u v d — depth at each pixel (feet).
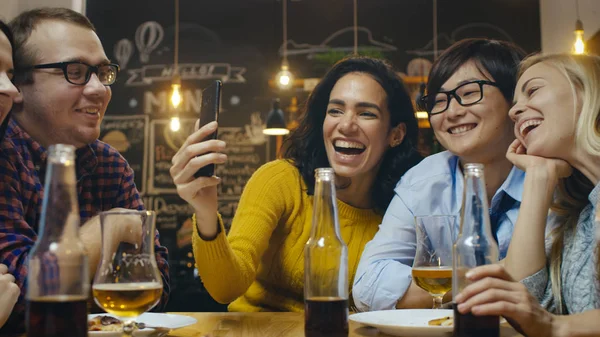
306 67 18.07
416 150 6.97
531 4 17.60
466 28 17.70
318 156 6.72
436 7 17.80
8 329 4.22
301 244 6.40
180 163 4.39
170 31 18.67
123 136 18.40
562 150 4.41
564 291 4.44
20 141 5.48
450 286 4.02
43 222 2.66
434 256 4.11
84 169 6.06
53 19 5.65
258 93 18.19
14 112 5.69
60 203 2.65
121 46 18.74
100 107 5.83
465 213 3.07
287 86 15.71
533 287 4.31
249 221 5.95
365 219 6.62
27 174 5.24
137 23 18.78
